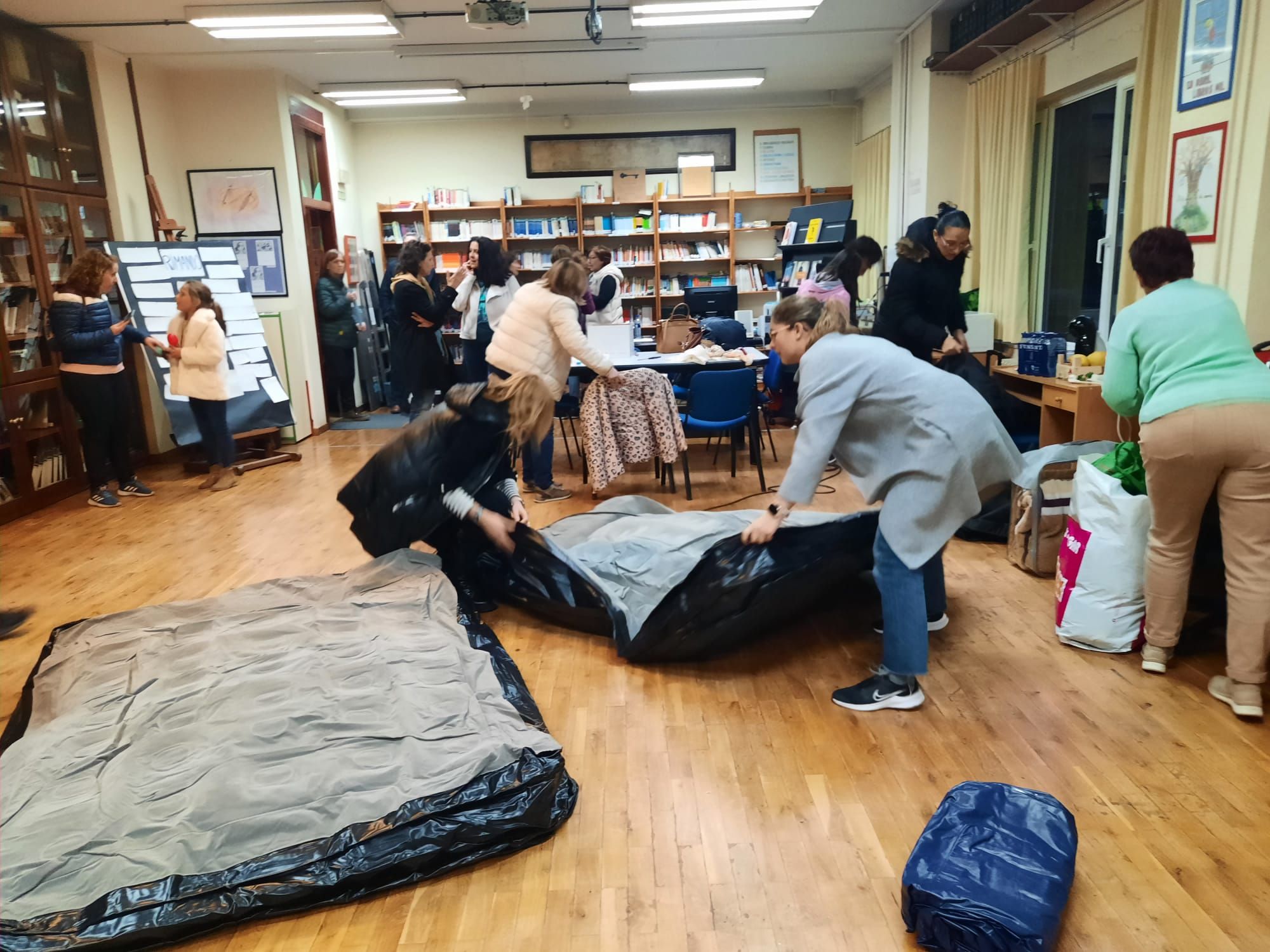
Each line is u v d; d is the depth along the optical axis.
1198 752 2.34
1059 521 3.64
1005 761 2.33
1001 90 6.09
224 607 3.27
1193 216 3.48
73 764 2.24
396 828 1.96
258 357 6.66
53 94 5.77
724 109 9.55
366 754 2.22
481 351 5.68
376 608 3.12
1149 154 4.44
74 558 4.36
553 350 4.58
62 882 1.85
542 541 3.26
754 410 5.23
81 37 5.97
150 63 6.88
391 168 9.66
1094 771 2.27
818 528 2.91
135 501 5.50
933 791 2.21
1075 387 4.10
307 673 2.63
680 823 2.11
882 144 8.38
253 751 2.23
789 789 2.24
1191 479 2.47
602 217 9.73
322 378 8.03
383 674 2.62
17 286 5.31
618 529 3.70
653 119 9.60
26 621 3.56
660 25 6.44
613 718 2.63
